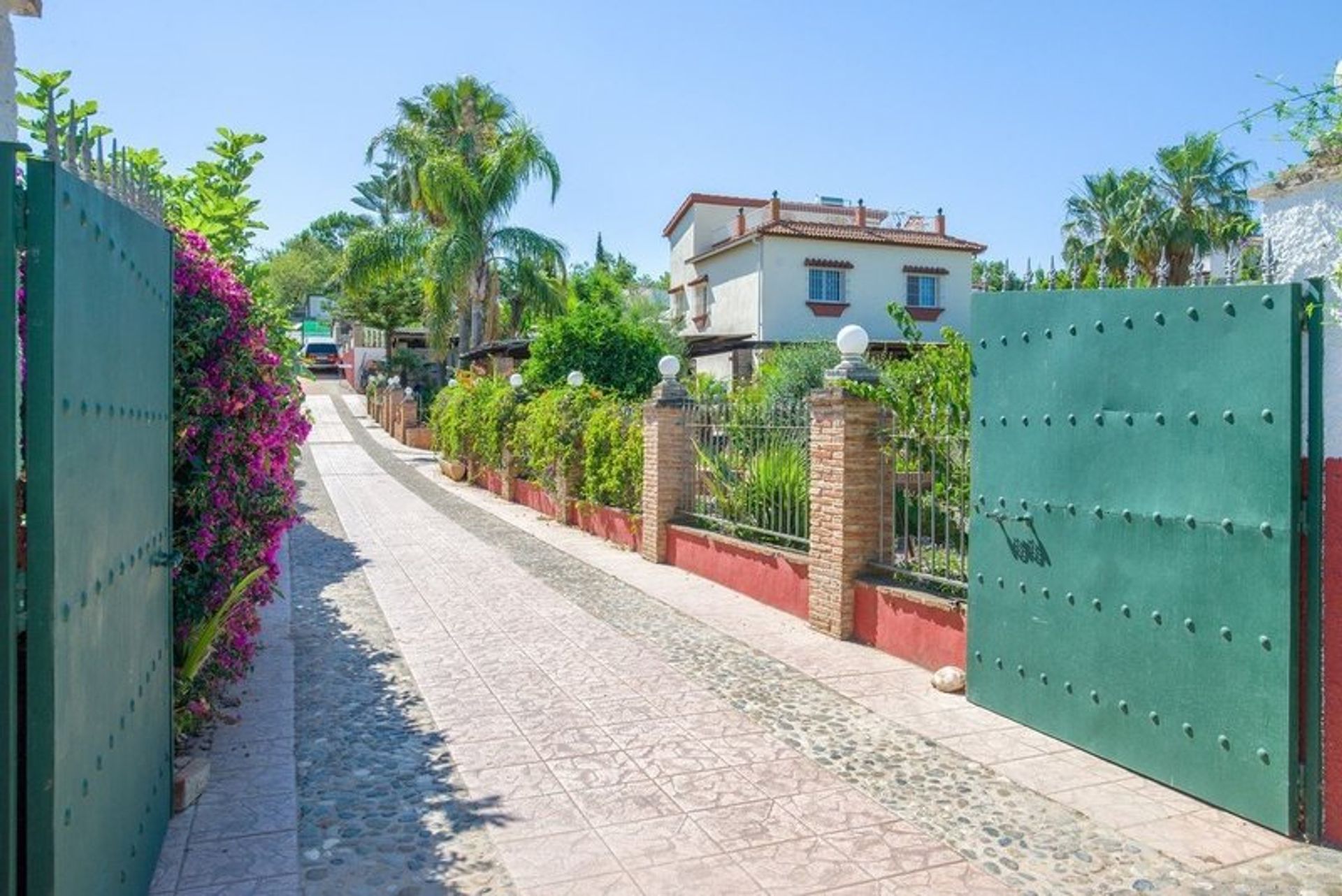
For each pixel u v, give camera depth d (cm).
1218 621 439
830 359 2130
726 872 386
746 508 976
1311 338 405
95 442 274
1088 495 508
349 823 428
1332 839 404
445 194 2747
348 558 1184
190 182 712
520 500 1828
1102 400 499
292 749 519
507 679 659
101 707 279
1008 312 561
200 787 456
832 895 368
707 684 646
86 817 258
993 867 390
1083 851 403
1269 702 416
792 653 723
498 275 2977
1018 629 559
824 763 503
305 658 708
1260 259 459
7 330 218
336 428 3734
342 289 3178
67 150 273
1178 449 457
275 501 562
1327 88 353
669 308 3909
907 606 696
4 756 215
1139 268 514
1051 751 516
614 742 534
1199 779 450
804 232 3034
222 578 500
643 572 1085
